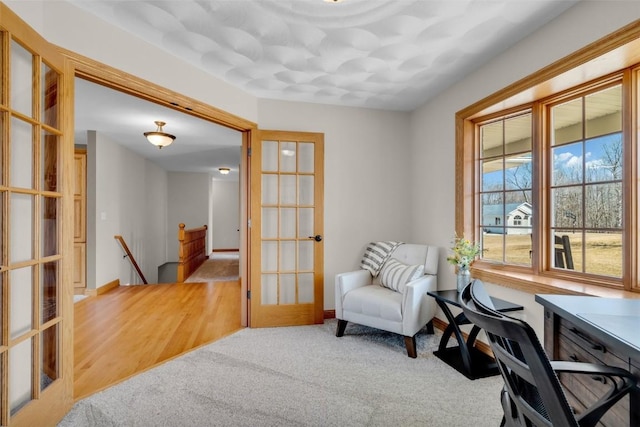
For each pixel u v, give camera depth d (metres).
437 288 3.10
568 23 1.83
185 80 2.52
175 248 8.43
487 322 0.66
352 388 2.00
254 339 2.83
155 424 1.65
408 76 2.77
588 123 2.01
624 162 1.74
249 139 3.26
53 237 1.71
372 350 2.59
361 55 2.42
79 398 1.87
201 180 8.62
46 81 1.68
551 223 2.23
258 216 3.20
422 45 2.26
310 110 3.43
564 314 1.13
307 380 2.10
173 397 1.89
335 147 3.49
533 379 0.62
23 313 1.51
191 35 2.17
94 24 1.93
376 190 3.59
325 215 3.46
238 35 2.16
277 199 3.33
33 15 1.62
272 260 3.33
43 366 1.62
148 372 2.20
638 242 1.70
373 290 2.88
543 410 0.83
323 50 2.35
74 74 1.87
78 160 4.52
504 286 2.32
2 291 1.38
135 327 3.15
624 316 1.05
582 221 2.03
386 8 1.87
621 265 1.82
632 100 1.72
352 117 3.54
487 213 2.75
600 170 1.93
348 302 2.81
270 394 1.93
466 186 2.79
